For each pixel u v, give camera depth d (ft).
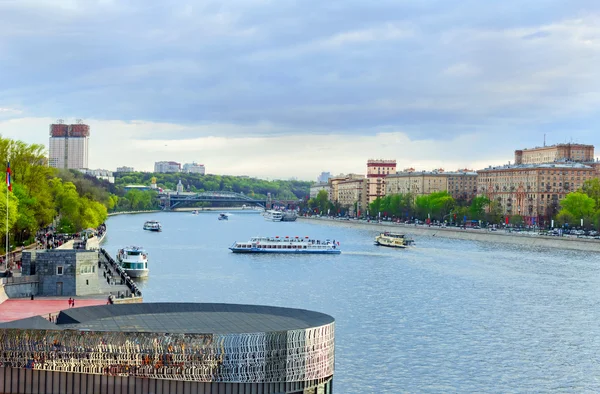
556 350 394.32
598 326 457.27
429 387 325.01
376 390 319.27
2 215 571.69
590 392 323.16
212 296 563.07
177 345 228.84
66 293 464.65
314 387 243.60
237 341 230.89
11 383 228.22
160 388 229.25
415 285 636.89
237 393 231.91
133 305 280.92
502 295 577.84
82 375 228.84
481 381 335.88
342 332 428.97
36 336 228.22
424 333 429.79
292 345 238.27
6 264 533.96
